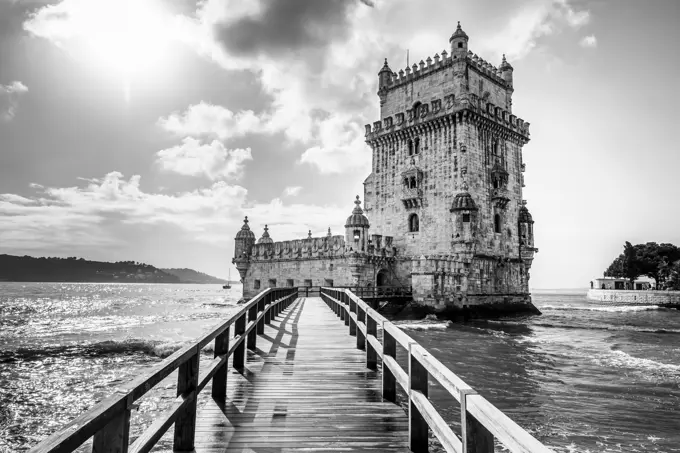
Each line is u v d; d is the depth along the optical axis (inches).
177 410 210.4
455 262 1861.5
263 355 514.3
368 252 2028.8
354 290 1847.9
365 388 377.1
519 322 1913.1
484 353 1111.6
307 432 277.6
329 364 467.8
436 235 2009.1
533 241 2229.3
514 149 2271.2
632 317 2554.1
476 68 2126.0
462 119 1966.0
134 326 1951.3
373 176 2329.0
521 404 679.1
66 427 110.2
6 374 942.4
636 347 1242.6
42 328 1870.1
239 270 2778.1
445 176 1999.3
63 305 3730.3
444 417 591.2
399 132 2193.7
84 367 1013.8
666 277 4375.0
